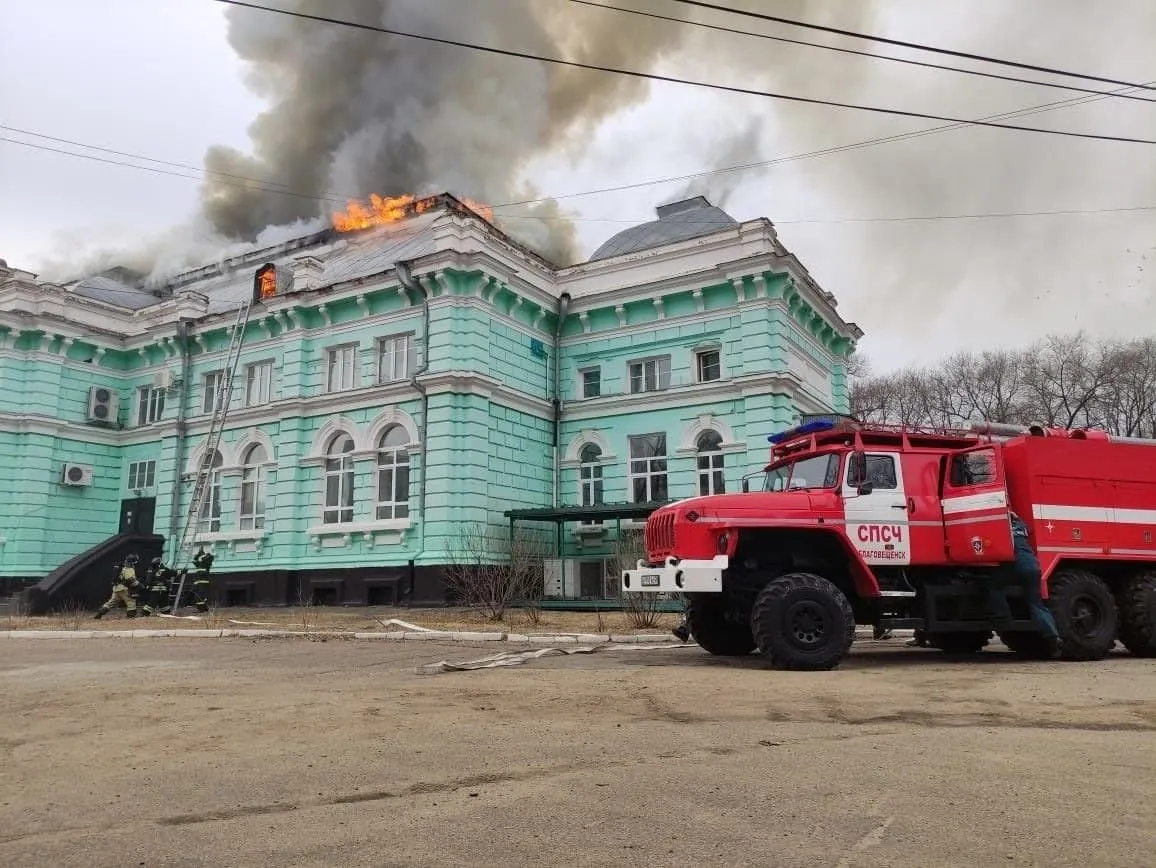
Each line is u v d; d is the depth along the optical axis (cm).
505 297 2428
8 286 2884
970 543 1088
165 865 347
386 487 2375
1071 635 1116
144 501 2972
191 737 610
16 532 2777
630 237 2878
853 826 386
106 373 3112
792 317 2445
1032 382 4728
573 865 341
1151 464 1201
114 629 1708
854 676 923
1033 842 362
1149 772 481
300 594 2364
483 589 1941
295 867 343
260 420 2634
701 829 385
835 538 1088
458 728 629
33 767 523
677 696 776
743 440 2277
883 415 5256
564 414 2594
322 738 599
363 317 2495
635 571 1091
